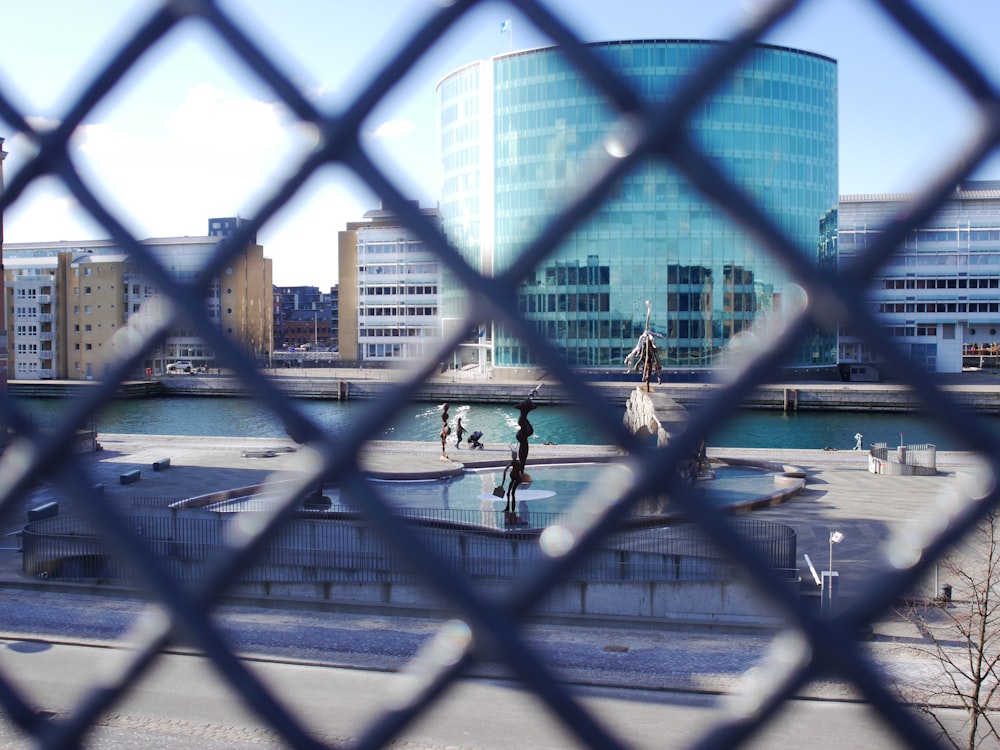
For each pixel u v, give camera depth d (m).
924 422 1.55
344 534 21.28
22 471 1.99
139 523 21.84
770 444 60.41
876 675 1.61
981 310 85.38
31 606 20.19
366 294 106.06
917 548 1.60
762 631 18.45
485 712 14.36
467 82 85.06
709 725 1.69
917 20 1.45
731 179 1.59
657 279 85.00
